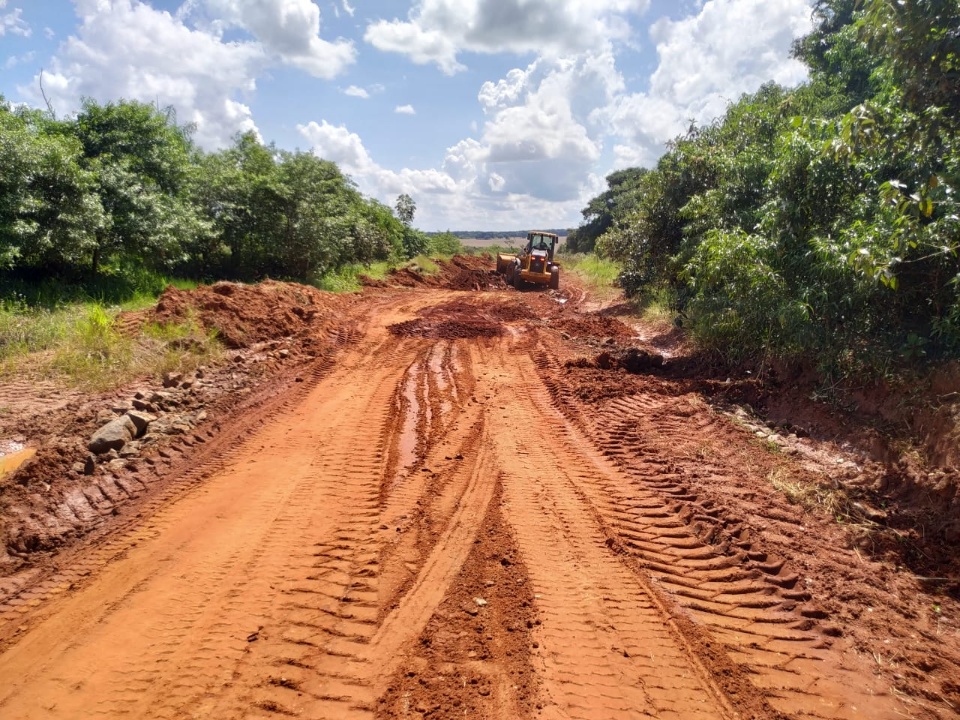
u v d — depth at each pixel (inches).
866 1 194.7
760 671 135.3
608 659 138.0
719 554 181.9
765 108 511.2
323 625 148.6
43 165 429.4
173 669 134.5
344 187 1037.8
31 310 410.6
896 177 299.6
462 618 151.6
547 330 537.3
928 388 236.2
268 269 766.5
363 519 201.2
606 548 184.5
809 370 295.6
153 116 605.9
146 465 239.3
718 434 275.4
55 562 179.3
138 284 548.7
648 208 609.3
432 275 1122.0
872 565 175.2
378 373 386.6
